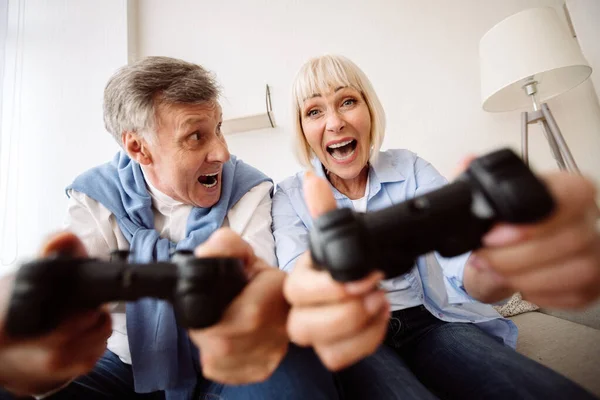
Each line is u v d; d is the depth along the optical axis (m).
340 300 0.21
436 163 1.38
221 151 0.68
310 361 0.41
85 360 0.30
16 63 1.35
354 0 1.44
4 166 1.26
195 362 0.60
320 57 0.86
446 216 0.20
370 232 0.20
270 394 0.38
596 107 1.37
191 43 1.45
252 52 1.43
